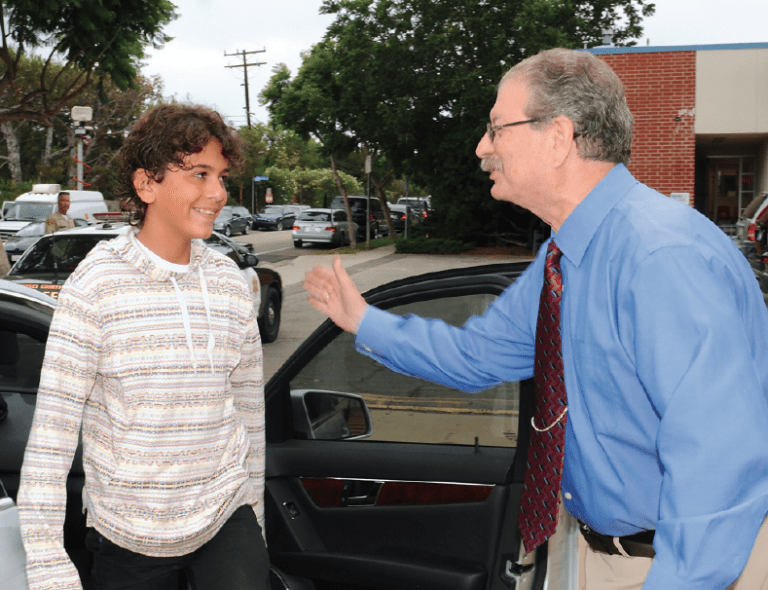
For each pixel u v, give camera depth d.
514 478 2.22
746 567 1.46
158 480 1.65
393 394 2.52
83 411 1.68
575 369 1.41
